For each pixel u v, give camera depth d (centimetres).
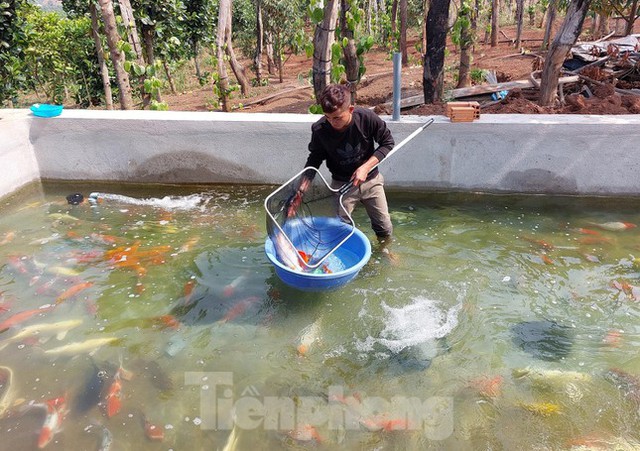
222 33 844
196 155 543
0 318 336
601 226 446
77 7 966
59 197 539
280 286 370
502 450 237
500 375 282
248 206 507
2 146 519
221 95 882
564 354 297
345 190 367
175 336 318
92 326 328
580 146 478
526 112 588
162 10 893
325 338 315
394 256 405
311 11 534
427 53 645
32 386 279
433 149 498
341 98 323
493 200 504
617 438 241
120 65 671
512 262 394
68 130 548
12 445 242
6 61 746
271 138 522
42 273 389
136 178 563
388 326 325
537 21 2262
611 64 798
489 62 1206
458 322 328
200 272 389
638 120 473
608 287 360
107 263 403
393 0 1483
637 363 288
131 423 254
